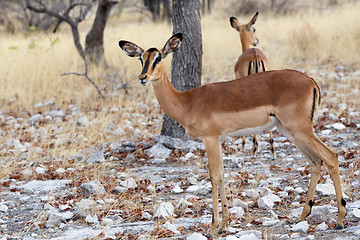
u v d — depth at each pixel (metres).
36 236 7.89
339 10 34.88
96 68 21.70
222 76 21.27
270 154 11.85
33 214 8.97
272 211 8.13
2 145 13.91
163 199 9.34
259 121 7.61
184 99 8.09
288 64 22.30
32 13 34.16
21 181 11.11
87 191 9.65
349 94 16.59
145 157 12.25
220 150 7.80
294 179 9.78
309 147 7.29
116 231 7.80
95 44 22.03
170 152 12.29
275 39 28.42
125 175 10.84
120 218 8.46
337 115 14.44
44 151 13.29
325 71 20.34
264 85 7.53
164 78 8.10
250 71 12.13
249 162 11.27
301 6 47.56
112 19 41.12
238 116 7.59
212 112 7.65
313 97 7.29
